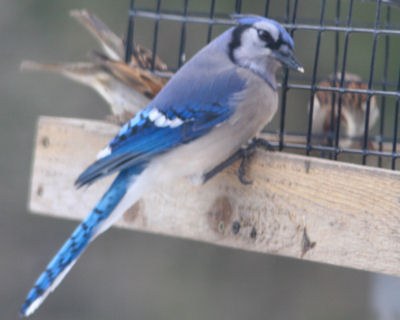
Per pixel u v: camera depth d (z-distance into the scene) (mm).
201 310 15461
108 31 10906
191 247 15953
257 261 15867
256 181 8539
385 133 13289
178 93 8555
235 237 8672
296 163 8289
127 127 8352
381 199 7848
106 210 8133
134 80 10055
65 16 15680
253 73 8570
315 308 15289
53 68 10133
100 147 9500
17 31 15750
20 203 15734
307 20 12203
